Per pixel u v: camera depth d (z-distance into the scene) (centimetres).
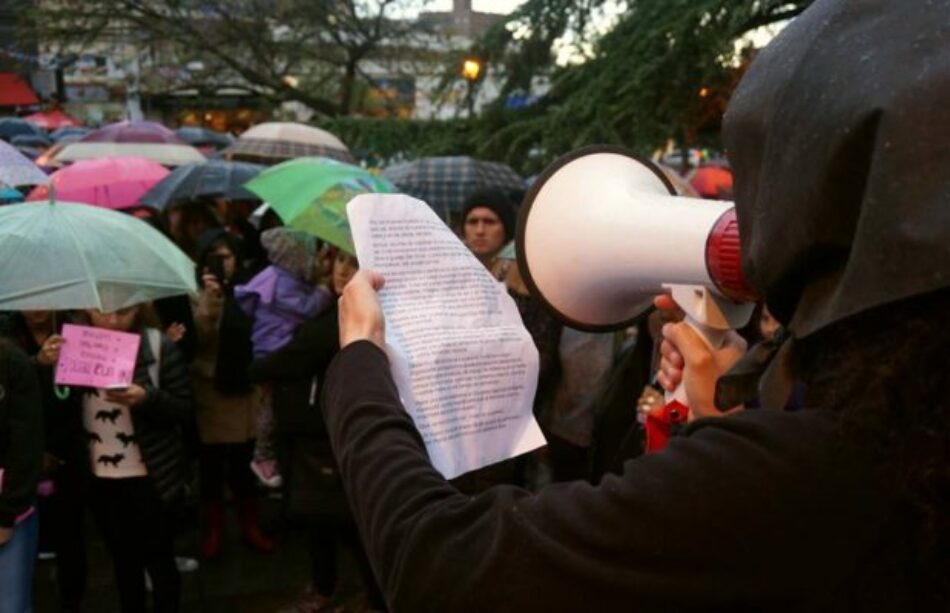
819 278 64
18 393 248
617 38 564
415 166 600
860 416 61
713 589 63
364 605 358
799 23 68
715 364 96
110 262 284
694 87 501
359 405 85
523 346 104
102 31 1708
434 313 100
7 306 269
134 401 290
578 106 545
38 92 2039
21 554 258
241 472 412
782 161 64
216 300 405
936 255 54
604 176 104
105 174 642
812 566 62
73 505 327
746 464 64
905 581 61
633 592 64
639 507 65
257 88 1953
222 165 639
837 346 64
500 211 345
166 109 2141
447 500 75
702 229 89
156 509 303
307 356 289
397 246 101
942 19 59
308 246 366
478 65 715
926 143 56
